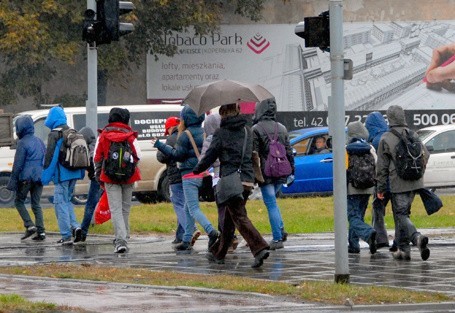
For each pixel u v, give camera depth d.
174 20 101.31
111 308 24.39
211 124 38.19
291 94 109.12
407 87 109.25
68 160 40.88
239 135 32.94
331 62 28.31
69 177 41.06
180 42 108.06
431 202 35.25
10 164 63.81
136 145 38.28
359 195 36.66
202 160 32.91
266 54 109.12
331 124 28.34
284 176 38.34
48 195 61.88
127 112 38.56
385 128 37.94
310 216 53.12
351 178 36.28
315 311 24.81
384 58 109.25
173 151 37.34
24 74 100.69
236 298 26.41
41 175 42.25
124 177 37.97
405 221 34.97
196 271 32.56
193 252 38.28
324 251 38.09
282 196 64.69
